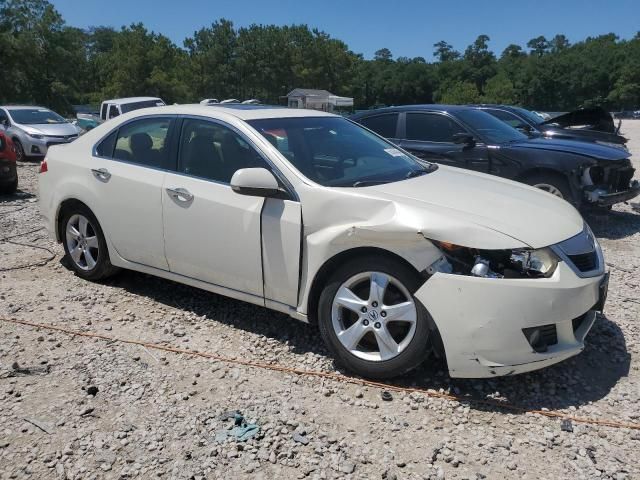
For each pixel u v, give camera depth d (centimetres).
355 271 345
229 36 7806
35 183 1109
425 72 12025
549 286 312
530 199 390
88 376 356
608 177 740
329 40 8412
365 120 873
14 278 530
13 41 4803
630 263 615
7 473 269
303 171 379
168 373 362
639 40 11088
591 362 379
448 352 318
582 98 10612
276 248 371
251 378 358
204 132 425
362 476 270
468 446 293
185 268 429
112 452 285
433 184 391
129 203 452
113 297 486
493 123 833
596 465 277
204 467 274
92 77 7769
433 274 319
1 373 359
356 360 349
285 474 270
